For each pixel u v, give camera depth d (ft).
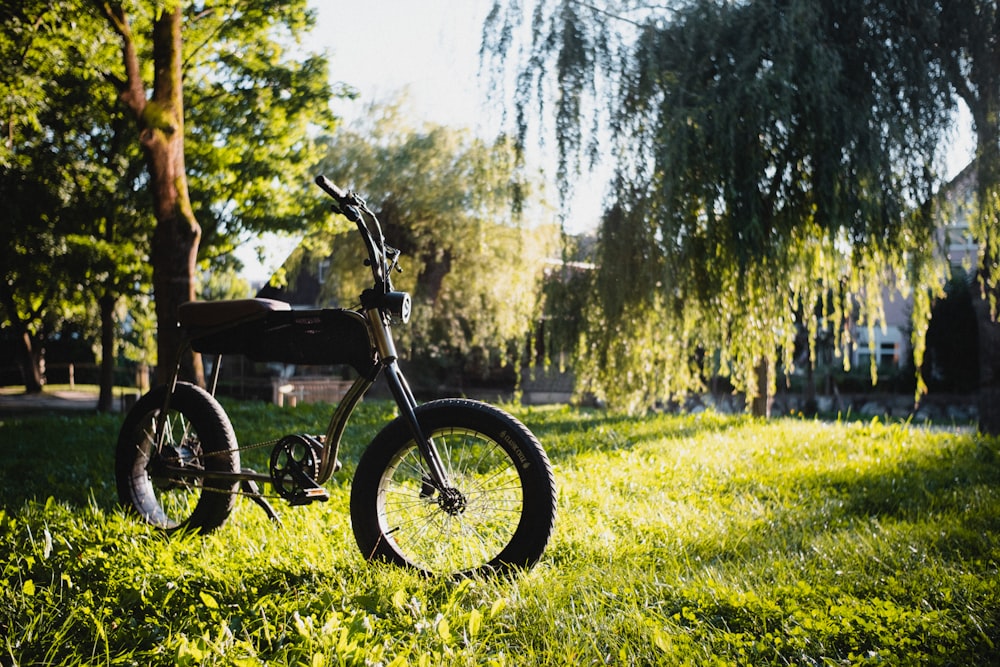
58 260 65.31
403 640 8.54
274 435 29.58
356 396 11.57
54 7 41.29
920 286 36.58
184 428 13.46
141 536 12.71
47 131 62.08
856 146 34.19
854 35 36.37
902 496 17.61
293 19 60.70
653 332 40.86
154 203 43.86
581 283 44.65
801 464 21.94
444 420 11.11
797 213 36.01
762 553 12.43
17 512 14.51
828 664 8.09
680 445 25.66
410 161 84.69
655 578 10.73
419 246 84.53
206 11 57.62
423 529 11.71
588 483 18.39
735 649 8.50
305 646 8.17
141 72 56.44
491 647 8.57
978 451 25.17
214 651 8.11
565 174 38.40
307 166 64.90
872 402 97.19
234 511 14.38
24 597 9.45
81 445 28.68
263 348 12.28
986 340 38.50
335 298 87.04
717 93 35.99
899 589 10.27
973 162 36.04
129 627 8.93
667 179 35.78
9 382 152.05
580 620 9.13
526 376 102.63
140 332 98.32
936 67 35.88
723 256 37.50
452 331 88.07
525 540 10.68
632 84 37.60
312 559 11.30
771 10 35.63
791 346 37.86
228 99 62.18
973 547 12.71
